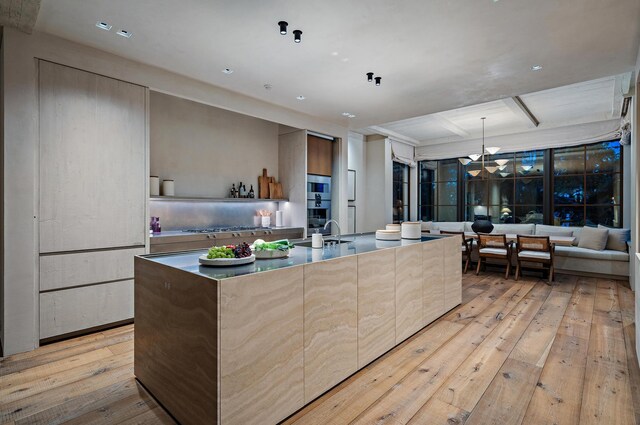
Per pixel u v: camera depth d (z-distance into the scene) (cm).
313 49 325
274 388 189
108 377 245
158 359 210
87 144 323
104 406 209
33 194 292
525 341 309
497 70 373
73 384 235
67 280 313
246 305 173
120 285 347
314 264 213
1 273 288
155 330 213
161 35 300
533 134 741
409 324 315
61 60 306
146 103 364
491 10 259
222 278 165
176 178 475
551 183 730
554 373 250
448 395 221
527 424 192
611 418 197
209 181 513
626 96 478
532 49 323
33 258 293
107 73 334
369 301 262
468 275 613
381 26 282
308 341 210
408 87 428
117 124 343
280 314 191
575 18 269
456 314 387
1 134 285
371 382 237
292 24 280
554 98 559
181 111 480
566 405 210
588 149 684
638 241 361
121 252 347
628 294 474
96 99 328
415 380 240
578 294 476
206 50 329
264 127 591
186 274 182
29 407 208
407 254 310
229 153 539
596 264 580
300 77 396
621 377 244
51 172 302
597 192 673
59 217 307
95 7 257
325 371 223
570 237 642
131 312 355
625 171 626
